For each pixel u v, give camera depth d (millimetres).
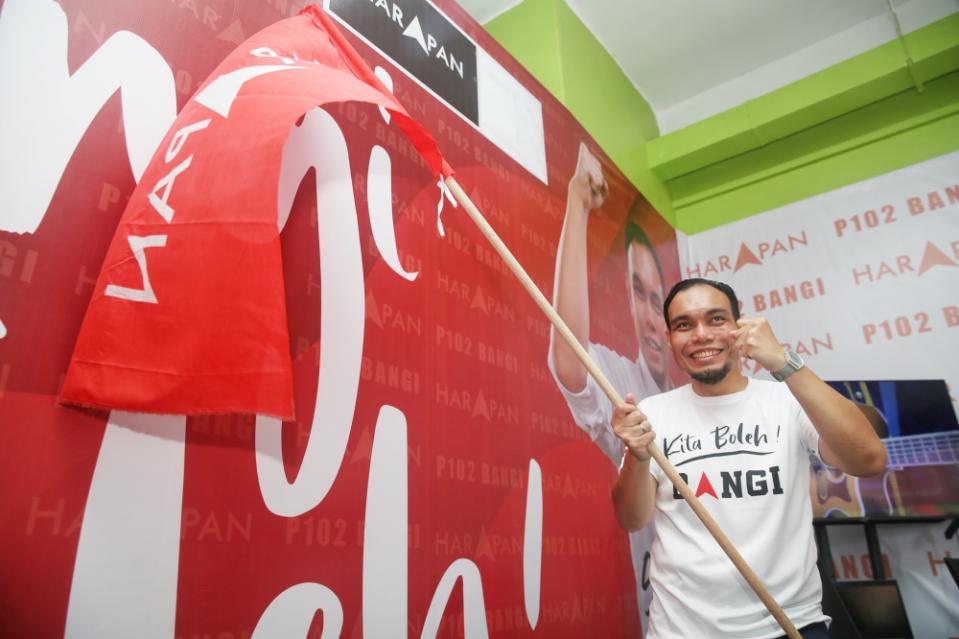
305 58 1375
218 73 1189
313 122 1483
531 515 1842
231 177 1072
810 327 3307
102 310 949
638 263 3092
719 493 1414
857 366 3119
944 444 2773
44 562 871
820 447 1374
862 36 3447
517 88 2408
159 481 1020
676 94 3975
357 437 1373
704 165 3781
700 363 1521
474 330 1819
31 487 879
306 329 1334
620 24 3404
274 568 1146
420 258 1688
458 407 1678
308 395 1300
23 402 898
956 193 3088
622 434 1357
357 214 1530
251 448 1166
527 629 1701
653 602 1474
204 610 1028
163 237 1007
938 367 2922
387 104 1318
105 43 1127
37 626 849
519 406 1921
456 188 1495
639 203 3271
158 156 1063
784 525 1348
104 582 923
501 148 2201
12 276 929
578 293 2445
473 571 1575
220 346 988
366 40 1733
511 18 3221
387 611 1329
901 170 3271
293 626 1151
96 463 952
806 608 1306
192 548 1036
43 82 1028
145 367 947
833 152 3471
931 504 2725
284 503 1195
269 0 1478
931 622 2699
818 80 3348
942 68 3113
